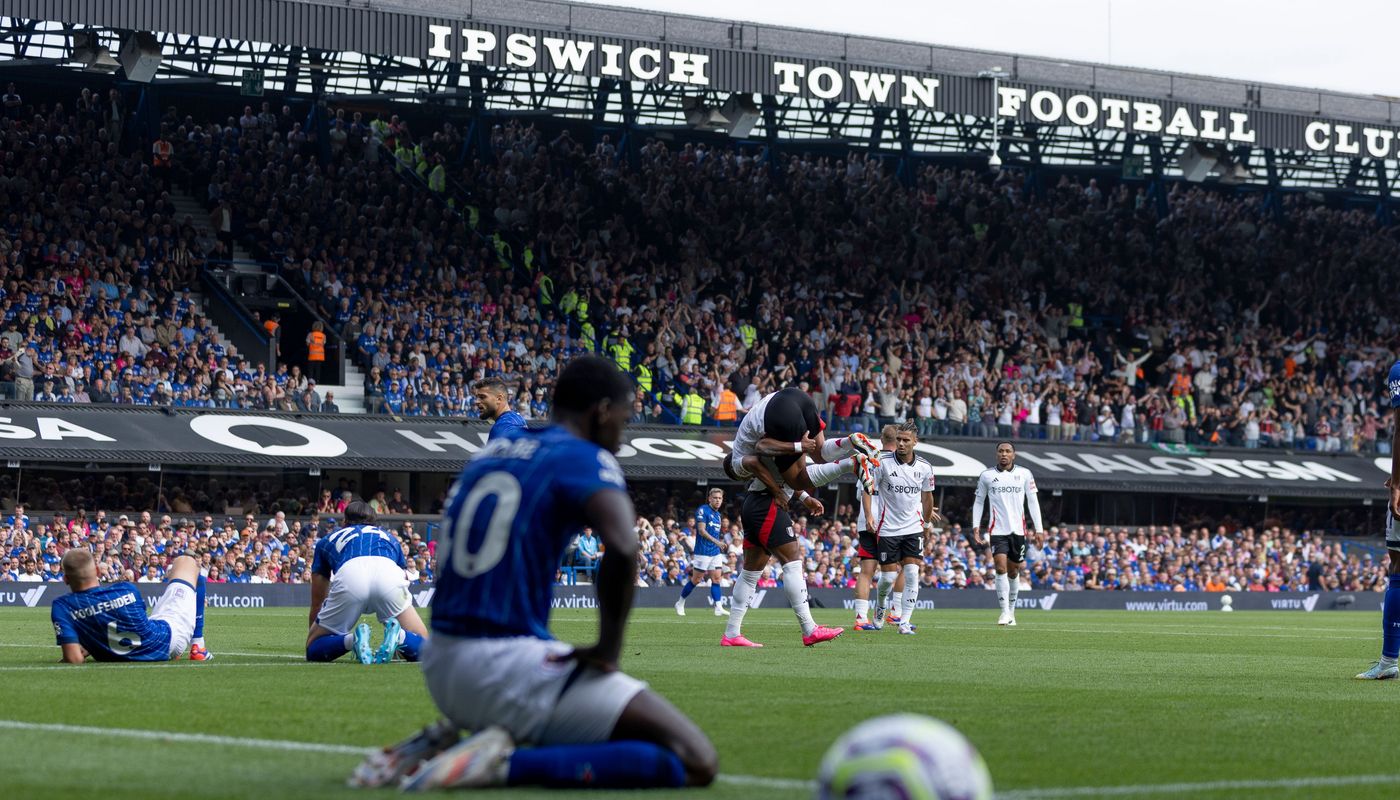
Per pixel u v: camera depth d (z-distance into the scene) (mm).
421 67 45781
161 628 12656
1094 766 6805
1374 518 48625
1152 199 55188
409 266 42125
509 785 5633
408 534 35281
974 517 24844
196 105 44781
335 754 6867
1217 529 46344
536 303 43375
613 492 5613
